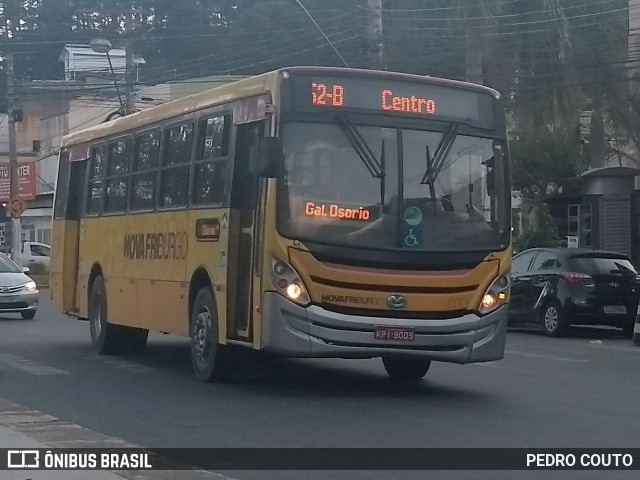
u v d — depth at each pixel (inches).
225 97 521.0
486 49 1206.3
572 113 1253.1
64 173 767.7
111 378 569.6
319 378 568.7
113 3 1910.7
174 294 566.3
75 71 2174.0
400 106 485.1
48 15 1936.5
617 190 1218.6
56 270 768.3
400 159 480.4
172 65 1702.8
